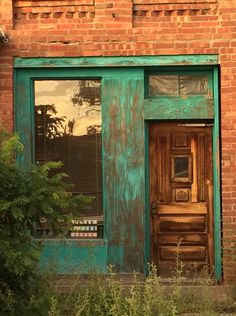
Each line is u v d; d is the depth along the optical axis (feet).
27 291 17.48
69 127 27.73
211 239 27.63
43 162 27.68
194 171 27.78
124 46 26.96
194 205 27.73
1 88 27.04
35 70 27.37
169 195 27.73
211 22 26.91
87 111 27.68
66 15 27.12
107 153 27.17
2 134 18.02
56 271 21.30
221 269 26.89
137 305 16.71
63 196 17.35
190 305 19.16
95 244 27.02
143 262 27.02
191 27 26.91
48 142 27.76
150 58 26.99
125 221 27.09
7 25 27.07
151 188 27.76
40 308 17.16
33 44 27.09
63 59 27.09
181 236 27.78
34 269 17.97
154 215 27.84
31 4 27.12
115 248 27.07
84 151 27.66
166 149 27.68
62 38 27.07
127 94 27.17
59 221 17.72
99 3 26.94
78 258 26.63
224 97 26.71
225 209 26.58
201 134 27.73
